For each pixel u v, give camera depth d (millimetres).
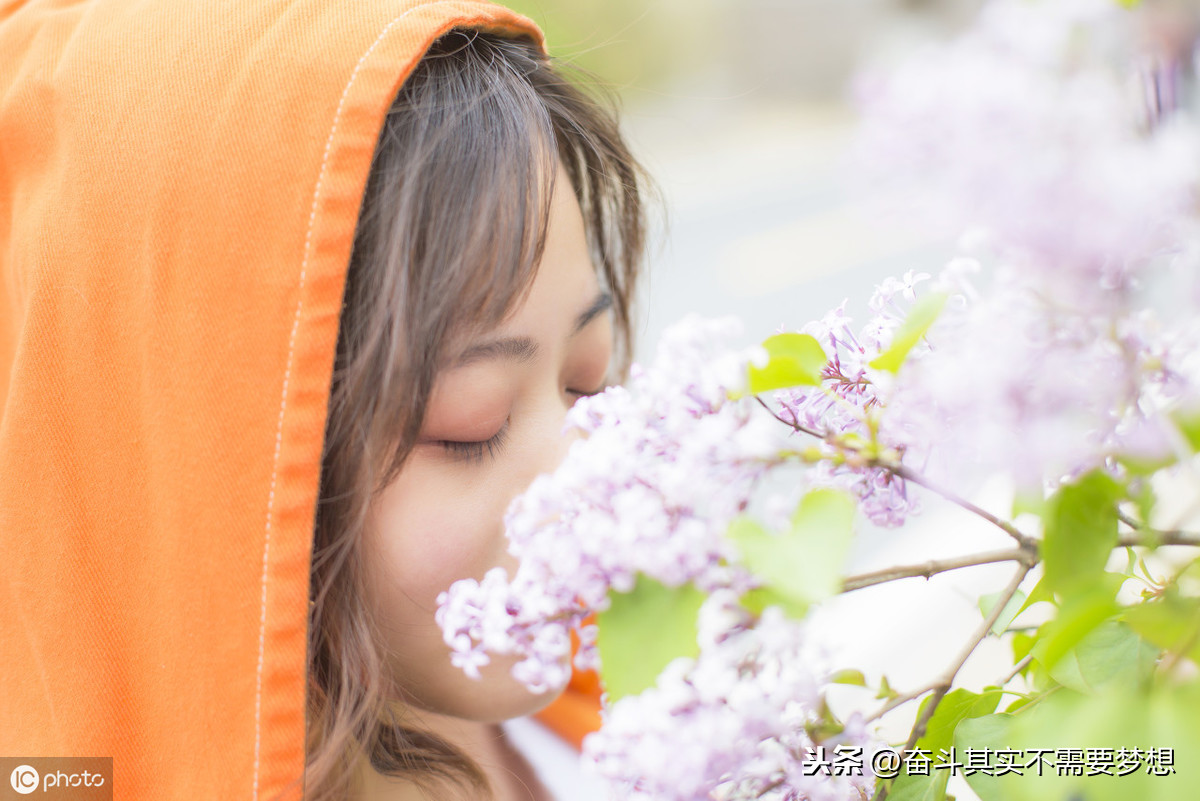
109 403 567
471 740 659
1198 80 383
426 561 553
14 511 573
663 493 442
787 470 462
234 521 547
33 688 587
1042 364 418
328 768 551
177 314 550
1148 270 415
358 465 543
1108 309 416
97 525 571
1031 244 388
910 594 1057
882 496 479
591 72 697
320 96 545
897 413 457
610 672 446
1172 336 427
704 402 452
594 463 446
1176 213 385
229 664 550
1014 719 459
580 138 635
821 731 485
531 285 549
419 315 538
